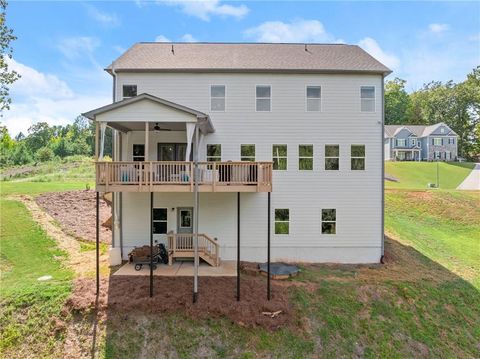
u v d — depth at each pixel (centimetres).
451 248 1712
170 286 1089
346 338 934
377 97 1437
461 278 1327
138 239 1415
